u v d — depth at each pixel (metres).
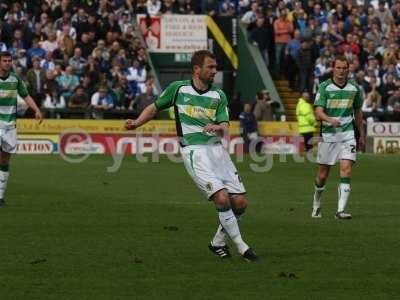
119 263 23.28
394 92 70.81
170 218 31.39
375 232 28.67
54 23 68.12
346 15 77.75
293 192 40.38
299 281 21.38
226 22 71.69
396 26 79.75
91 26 67.12
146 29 70.56
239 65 73.88
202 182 23.31
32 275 21.83
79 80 64.81
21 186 41.38
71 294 20.02
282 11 73.44
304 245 26.11
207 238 27.17
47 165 52.47
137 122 23.94
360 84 71.06
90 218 31.22
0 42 65.19
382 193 40.56
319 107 32.06
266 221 31.02
